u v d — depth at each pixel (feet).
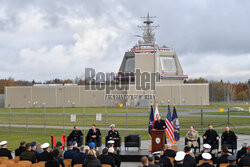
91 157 42.47
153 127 79.66
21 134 121.60
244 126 139.13
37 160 49.57
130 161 72.43
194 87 361.71
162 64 397.80
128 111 252.01
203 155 39.96
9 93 368.68
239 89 574.56
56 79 389.19
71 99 362.94
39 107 360.69
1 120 180.86
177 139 83.25
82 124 155.74
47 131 129.49
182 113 218.38
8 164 44.73
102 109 287.89
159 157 44.75
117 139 78.89
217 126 135.33
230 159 40.47
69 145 51.52
